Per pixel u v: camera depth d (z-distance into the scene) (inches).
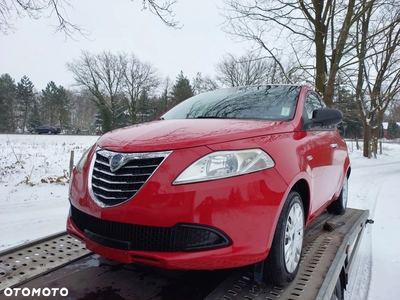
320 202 120.7
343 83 519.5
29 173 333.4
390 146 1429.6
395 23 473.4
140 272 92.2
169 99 2332.7
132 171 75.7
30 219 190.9
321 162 113.0
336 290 100.8
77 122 3208.7
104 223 78.1
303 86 129.8
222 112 116.0
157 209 71.0
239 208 73.0
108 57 1966.0
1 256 99.1
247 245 74.0
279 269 81.4
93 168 85.2
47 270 91.1
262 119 104.6
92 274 90.5
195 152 74.6
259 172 76.8
